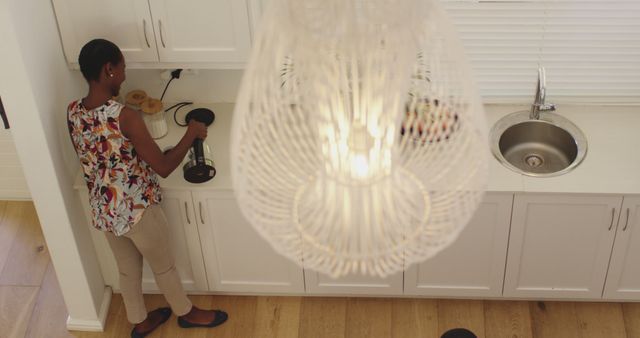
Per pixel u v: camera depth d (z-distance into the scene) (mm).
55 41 3656
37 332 4234
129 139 3480
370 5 1781
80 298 4148
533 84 4059
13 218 4754
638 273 4031
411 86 2041
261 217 2092
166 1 3605
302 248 2119
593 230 3881
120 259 3893
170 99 4234
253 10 3607
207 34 3703
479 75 4047
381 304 4281
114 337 4219
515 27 3873
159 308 4262
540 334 4125
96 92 3391
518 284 4137
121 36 3723
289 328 4207
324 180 1916
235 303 4324
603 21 3836
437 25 1880
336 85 1794
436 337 4133
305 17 1778
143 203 3654
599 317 4180
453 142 1999
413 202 2012
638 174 3781
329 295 4316
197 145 3766
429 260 4055
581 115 4090
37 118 3533
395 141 1856
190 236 4055
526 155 4125
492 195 3779
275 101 1897
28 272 4484
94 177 3590
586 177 3775
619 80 4031
